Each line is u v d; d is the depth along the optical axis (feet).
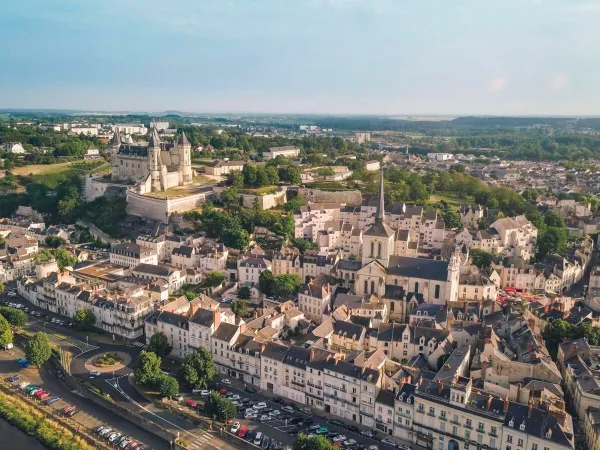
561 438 605.73
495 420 647.56
